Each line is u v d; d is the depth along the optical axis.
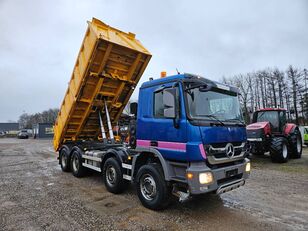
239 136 4.58
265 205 4.86
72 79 7.29
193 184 3.72
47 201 5.20
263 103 46.31
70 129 8.09
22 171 8.90
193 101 4.08
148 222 4.05
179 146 4.00
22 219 4.22
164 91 4.14
